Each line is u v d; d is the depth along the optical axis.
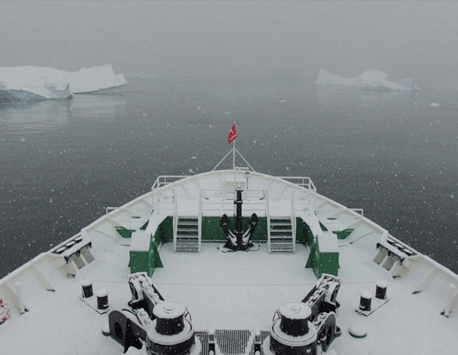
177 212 16.30
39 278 13.20
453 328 11.22
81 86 195.00
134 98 176.50
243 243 15.60
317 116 114.88
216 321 11.57
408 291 13.06
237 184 21.67
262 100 171.62
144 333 9.17
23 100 131.75
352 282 13.67
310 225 15.04
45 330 11.16
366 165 58.47
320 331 9.41
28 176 52.72
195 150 68.88
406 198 44.91
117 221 17.55
